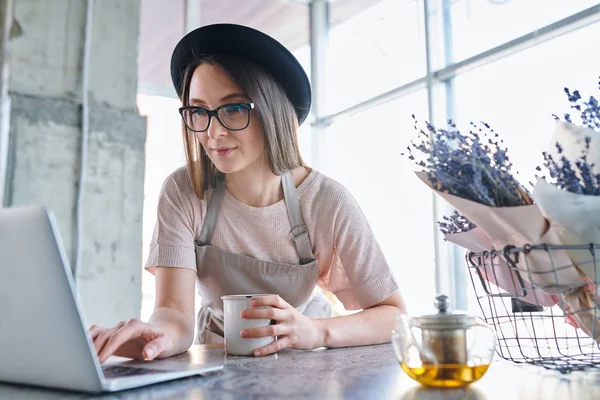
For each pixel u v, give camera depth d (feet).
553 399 2.00
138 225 6.47
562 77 10.31
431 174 2.78
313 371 2.73
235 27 4.25
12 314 2.18
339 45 16.21
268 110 4.32
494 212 2.53
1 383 2.44
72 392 2.22
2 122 5.65
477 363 2.23
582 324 2.66
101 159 6.26
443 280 12.46
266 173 4.72
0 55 5.72
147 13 13.57
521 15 11.23
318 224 4.79
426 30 13.25
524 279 2.71
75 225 5.98
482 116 11.87
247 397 2.08
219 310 5.03
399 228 13.34
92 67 6.31
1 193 5.60
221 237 4.79
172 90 13.60
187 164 4.72
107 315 6.08
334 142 16.22
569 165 2.58
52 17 6.08
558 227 2.49
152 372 2.49
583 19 9.98
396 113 14.12
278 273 4.74
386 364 2.96
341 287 5.08
